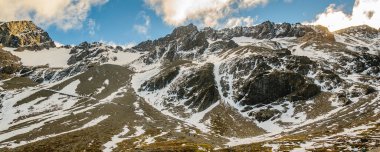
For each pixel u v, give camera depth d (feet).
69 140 566.77
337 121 589.32
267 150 435.53
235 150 460.96
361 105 650.84
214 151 463.83
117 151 491.31
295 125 642.63
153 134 604.49
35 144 553.23
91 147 520.01
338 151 379.35
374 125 517.14
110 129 636.89
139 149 483.10
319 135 514.27
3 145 568.41
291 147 436.76
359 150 367.04
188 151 459.32
